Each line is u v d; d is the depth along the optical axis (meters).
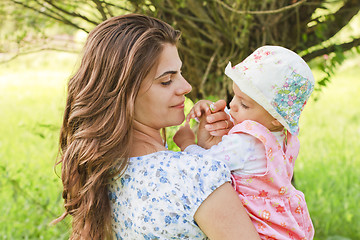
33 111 9.68
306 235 1.87
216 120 1.86
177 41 1.70
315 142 7.06
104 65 1.64
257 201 1.74
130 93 1.62
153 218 1.60
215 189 1.59
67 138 1.82
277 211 1.75
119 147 1.65
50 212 4.14
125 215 1.68
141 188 1.62
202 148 1.84
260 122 1.79
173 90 1.68
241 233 1.57
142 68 1.60
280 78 1.71
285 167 1.80
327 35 3.37
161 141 1.83
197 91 3.71
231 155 1.74
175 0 3.18
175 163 1.62
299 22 3.40
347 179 5.50
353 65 14.79
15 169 5.58
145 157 1.67
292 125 1.75
